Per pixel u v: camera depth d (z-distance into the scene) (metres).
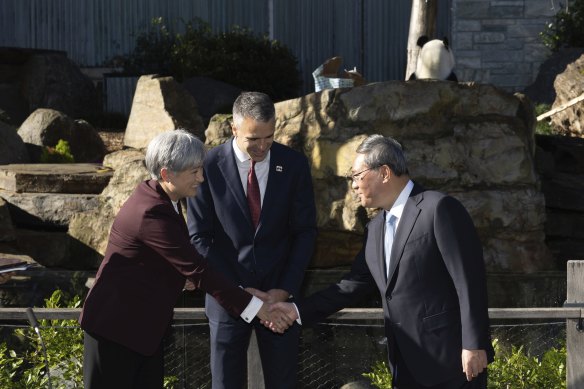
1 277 4.90
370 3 18.09
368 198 3.92
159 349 4.09
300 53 18.11
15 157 9.86
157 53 16.81
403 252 3.83
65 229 7.46
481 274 3.73
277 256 4.45
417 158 6.72
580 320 4.47
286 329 4.28
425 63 10.05
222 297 3.99
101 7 17.52
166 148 3.82
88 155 11.28
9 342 6.11
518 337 6.32
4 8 17.33
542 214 6.80
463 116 6.92
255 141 4.16
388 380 5.18
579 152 8.92
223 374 4.44
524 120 7.17
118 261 3.88
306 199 4.48
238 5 17.94
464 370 3.69
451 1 17.44
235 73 16.00
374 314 4.51
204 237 4.42
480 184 6.77
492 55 16.58
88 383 3.92
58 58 15.67
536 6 16.44
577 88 12.24
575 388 4.51
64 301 6.56
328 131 6.89
